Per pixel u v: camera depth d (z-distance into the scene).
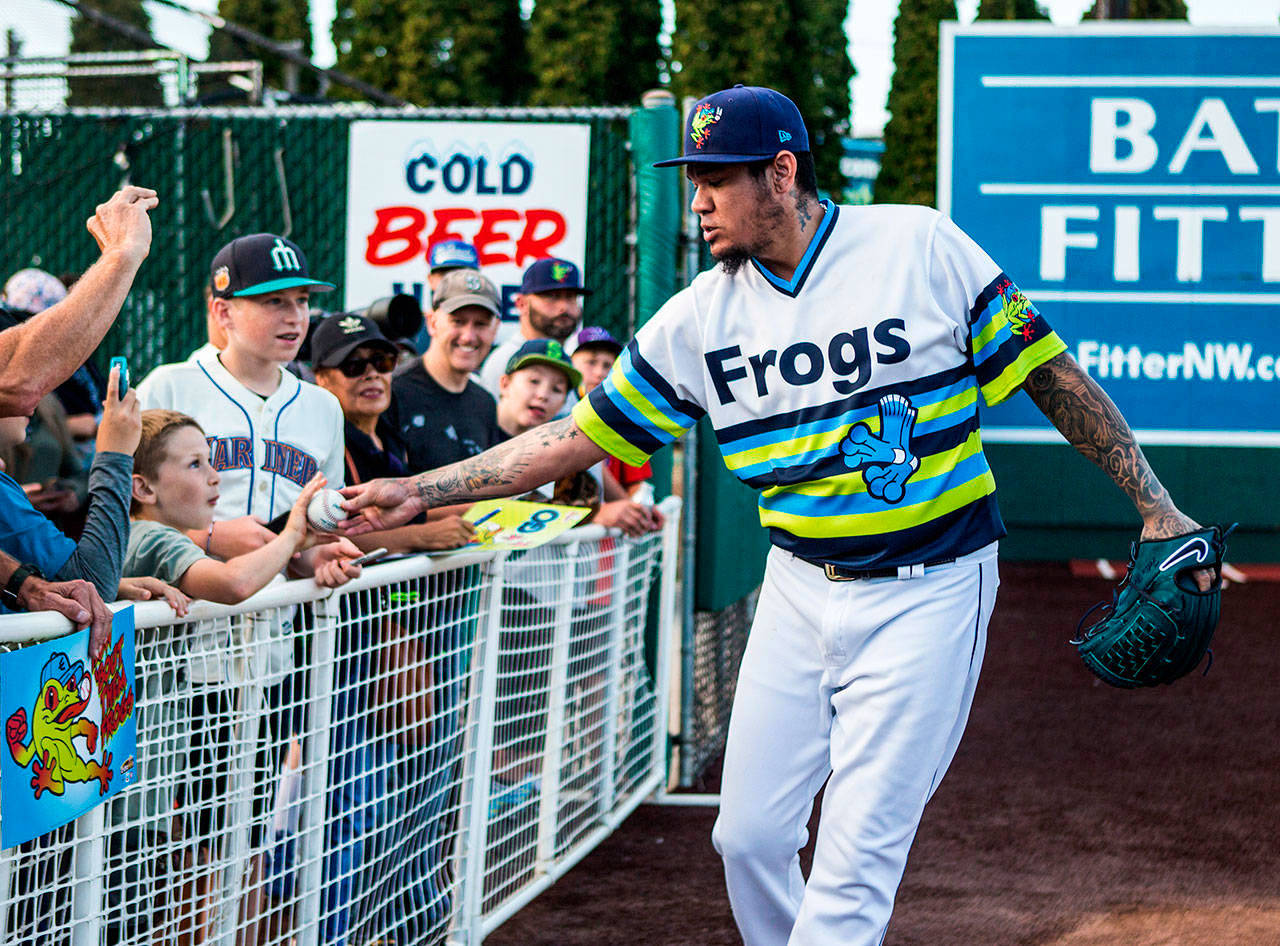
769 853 2.52
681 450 4.52
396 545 2.88
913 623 2.30
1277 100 8.13
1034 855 3.83
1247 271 8.23
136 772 2.11
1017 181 8.38
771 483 2.43
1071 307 8.40
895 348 2.27
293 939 2.47
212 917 2.26
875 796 2.29
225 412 3.16
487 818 3.15
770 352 2.36
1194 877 3.63
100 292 2.03
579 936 3.24
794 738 2.47
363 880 2.67
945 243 2.29
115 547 2.12
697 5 21.86
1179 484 9.30
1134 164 8.30
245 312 3.16
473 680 3.06
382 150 5.41
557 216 5.38
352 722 2.62
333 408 3.40
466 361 3.94
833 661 2.38
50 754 1.85
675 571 4.56
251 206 6.20
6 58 7.50
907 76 23.36
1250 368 8.29
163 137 6.18
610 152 5.68
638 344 2.51
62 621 1.86
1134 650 2.34
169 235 6.22
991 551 2.39
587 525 3.82
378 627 2.67
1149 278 8.33
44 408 3.97
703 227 2.34
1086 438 2.35
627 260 5.70
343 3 23.12
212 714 2.25
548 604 3.46
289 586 2.39
